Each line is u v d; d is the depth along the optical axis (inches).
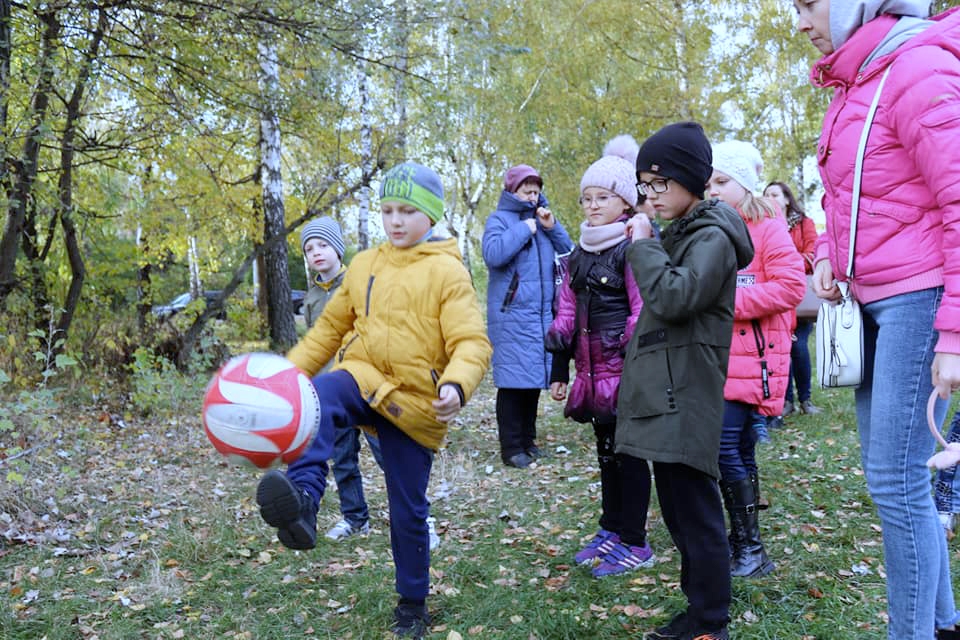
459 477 213.8
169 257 487.5
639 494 136.4
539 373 225.9
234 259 591.2
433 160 522.0
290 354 118.1
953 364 78.0
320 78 360.8
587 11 624.7
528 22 607.5
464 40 367.9
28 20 292.2
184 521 180.1
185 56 341.1
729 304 101.3
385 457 113.2
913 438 86.7
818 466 196.1
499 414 230.8
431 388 109.3
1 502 179.8
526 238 224.7
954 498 141.1
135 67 349.7
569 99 629.9
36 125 297.9
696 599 103.1
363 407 109.3
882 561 134.0
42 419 210.4
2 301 325.4
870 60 88.4
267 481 89.0
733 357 129.7
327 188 472.7
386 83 469.1
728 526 154.9
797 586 125.0
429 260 110.2
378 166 464.8
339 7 341.1
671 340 101.7
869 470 90.7
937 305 84.6
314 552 155.5
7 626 124.0
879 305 89.3
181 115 353.4
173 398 318.7
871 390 95.1
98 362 357.4
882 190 87.1
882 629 109.2
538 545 155.0
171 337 386.0
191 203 425.1
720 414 100.7
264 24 339.3
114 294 405.1
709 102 627.2
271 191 491.5
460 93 408.2
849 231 90.5
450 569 141.4
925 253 84.9
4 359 303.7
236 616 126.4
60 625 124.3
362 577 137.8
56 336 349.7
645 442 101.7
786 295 128.6
